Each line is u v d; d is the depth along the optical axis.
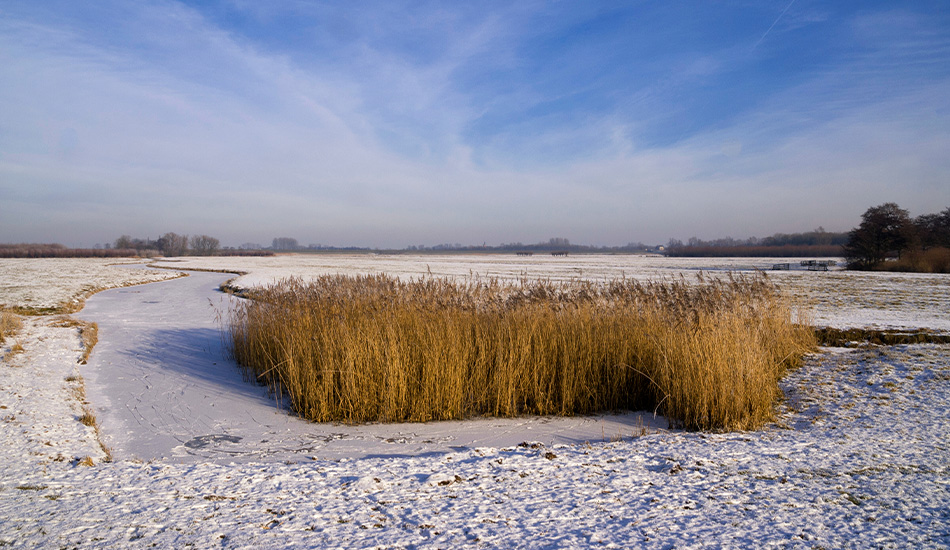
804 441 6.37
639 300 11.30
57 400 8.55
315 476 5.18
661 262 101.88
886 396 8.66
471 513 4.16
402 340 9.43
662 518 4.03
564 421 8.70
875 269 60.97
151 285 40.28
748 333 9.03
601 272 56.16
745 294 11.84
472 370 9.60
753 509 4.20
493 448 6.48
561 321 10.41
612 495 4.56
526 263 95.25
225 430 7.94
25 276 43.16
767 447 6.09
